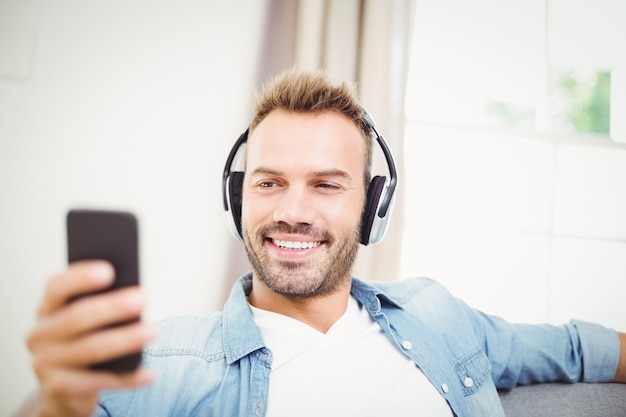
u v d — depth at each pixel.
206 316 0.74
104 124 1.06
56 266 1.02
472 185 1.30
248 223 0.71
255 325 0.68
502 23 1.33
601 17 1.39
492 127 1.32
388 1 1.12
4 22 1.01
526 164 1.33
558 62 1.40
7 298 1.00
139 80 1.08
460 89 1.31
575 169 1.35
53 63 1.04
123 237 0.34
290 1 1.16
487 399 0.73
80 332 0.30
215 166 1.11
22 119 1.01
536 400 0.78
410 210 1.28
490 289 1.29
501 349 0.80
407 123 1.29
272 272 0.69
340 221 0.71
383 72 1.11
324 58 1.11
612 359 0.80
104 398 0.57
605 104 1.44
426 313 0.82
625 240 1.34
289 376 0.63
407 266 1.27
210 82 1.12
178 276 1.09
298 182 0.69
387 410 0.62
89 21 1.06
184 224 1.09
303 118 0.71
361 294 0.82
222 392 0.62
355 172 0.74
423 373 0.70
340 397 0.62
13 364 0.99
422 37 1.31
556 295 1.32
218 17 1.13
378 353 0.70
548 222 1.33
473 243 1.29
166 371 0.62
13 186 1.01
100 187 1.05
